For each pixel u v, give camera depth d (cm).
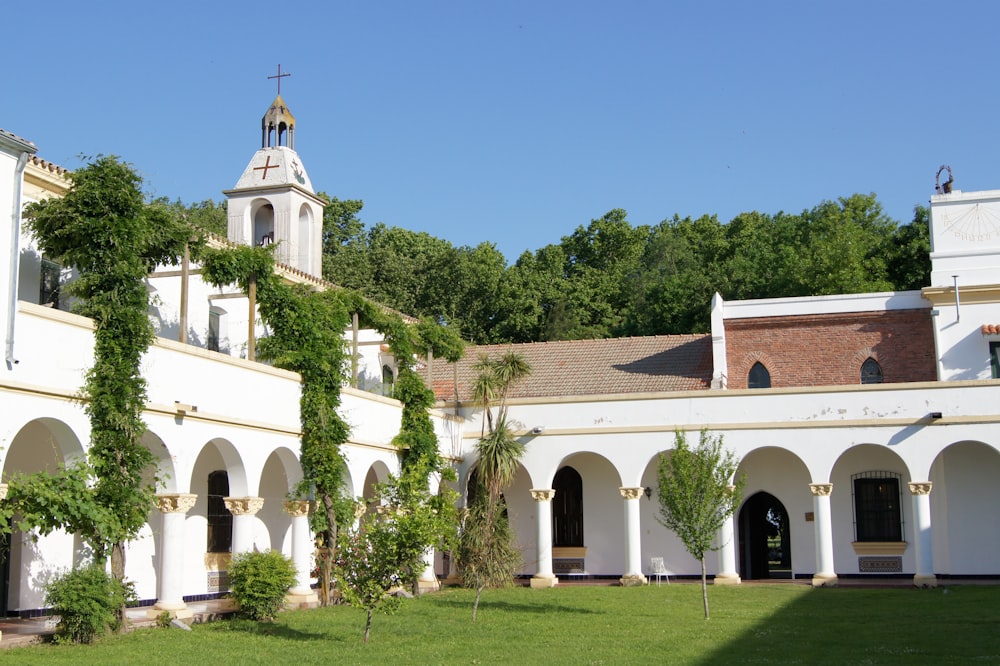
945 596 2594
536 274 6375
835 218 5741
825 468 3030
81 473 1770
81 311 1911
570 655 1653
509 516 3494
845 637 1839
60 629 1756
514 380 3288
